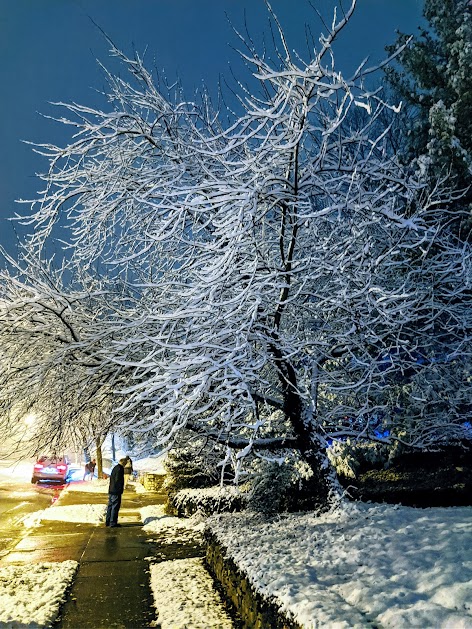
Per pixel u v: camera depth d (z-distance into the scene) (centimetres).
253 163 689
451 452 1135
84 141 830
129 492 2202
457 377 1025
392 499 947
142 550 1016
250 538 745
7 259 853
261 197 715
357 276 750
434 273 912
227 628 586
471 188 1127
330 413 941
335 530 701
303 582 516
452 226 1148
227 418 670
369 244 705
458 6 1286
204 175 829
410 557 531
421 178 867
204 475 1505
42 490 2364
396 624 393
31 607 662
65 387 862
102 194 835
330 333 875
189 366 651
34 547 1064
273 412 1009
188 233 908
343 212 843
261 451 970
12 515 1634
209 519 955
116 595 729
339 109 651
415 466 1103
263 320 793
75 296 867
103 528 1274
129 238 893
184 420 623
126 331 877
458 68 1224
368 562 551
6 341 852
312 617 420
